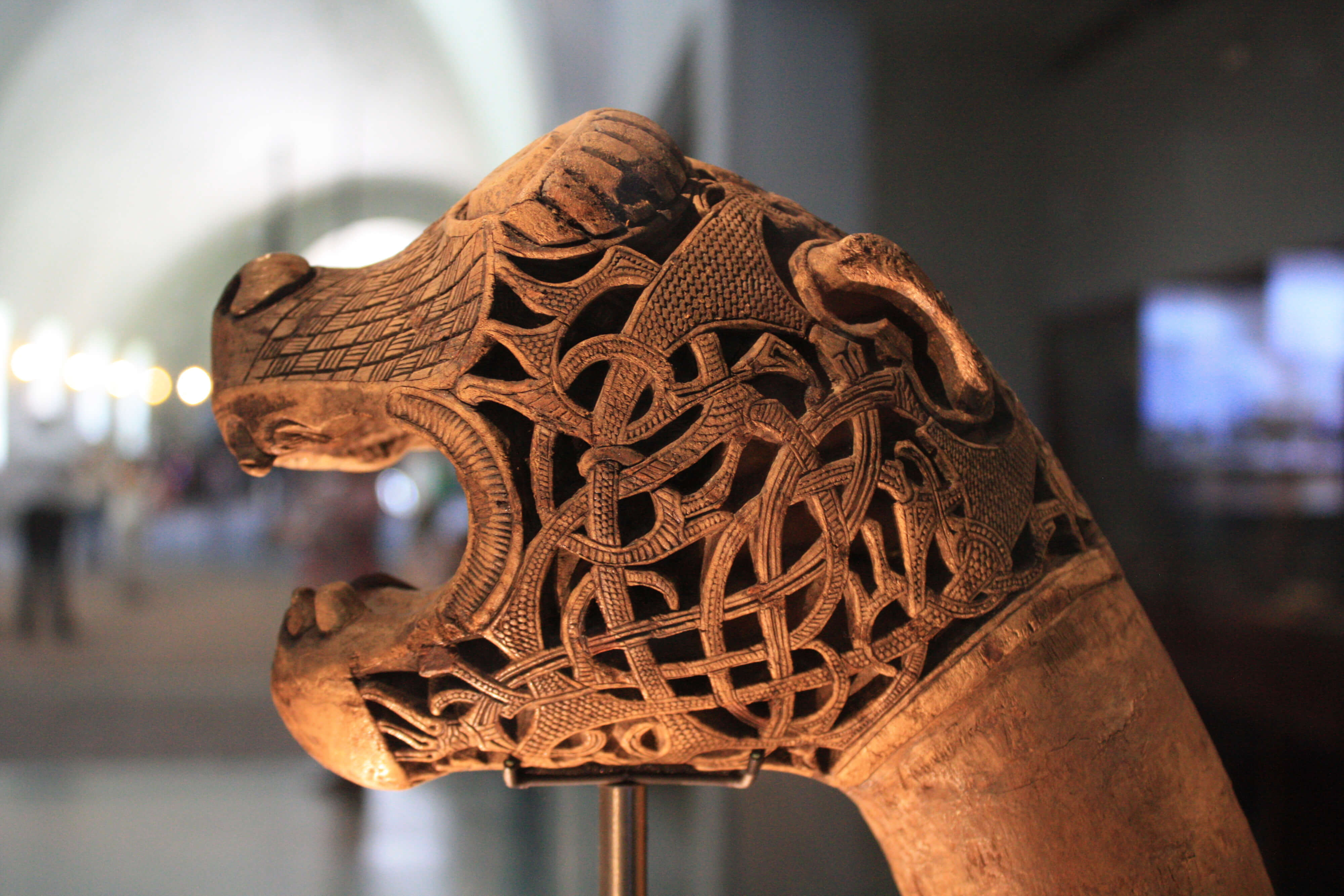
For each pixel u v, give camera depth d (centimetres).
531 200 41
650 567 41
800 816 85
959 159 91
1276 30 81
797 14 86
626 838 47
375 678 42
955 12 86
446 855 89
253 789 106
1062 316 91
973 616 43
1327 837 79
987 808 43
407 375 42
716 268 42
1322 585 80
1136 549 89
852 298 43
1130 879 42
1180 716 44
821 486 41
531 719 41
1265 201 82
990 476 43
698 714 42
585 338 41
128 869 84
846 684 42
